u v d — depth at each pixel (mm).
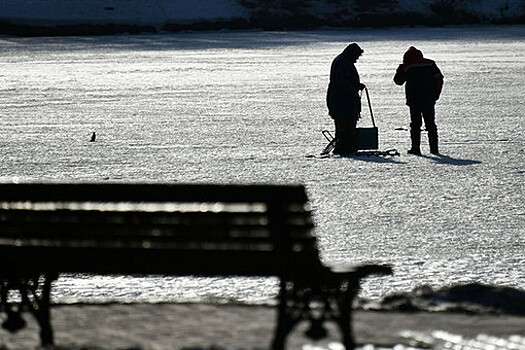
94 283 26969
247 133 68875
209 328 19281
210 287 26234
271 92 104938
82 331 19172
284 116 80562
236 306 21469
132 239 17719
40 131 70562
